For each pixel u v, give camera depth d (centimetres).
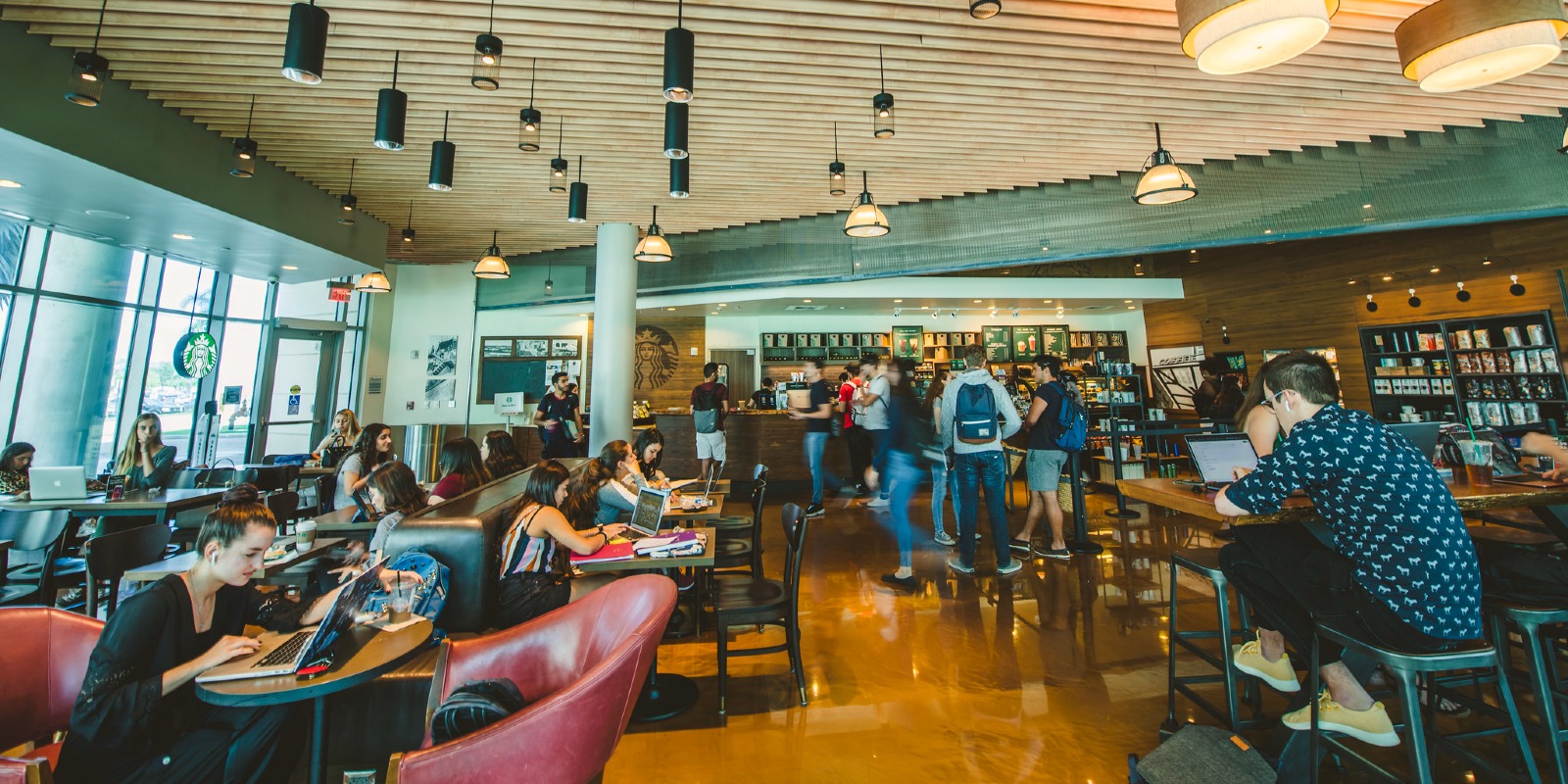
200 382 748
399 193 609
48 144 357
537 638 169
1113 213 611
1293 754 179
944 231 663
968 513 434
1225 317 999
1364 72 409
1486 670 241
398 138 342
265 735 165
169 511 400
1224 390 698
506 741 124
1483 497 199
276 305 835
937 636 330
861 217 472
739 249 745
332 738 203
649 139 484
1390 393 795
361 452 464
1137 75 409
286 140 484
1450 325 739
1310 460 162
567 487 335
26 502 385
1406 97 448
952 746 227
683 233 777
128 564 284
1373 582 155
